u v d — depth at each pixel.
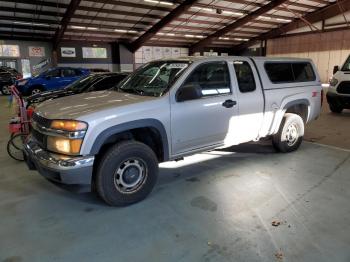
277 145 4.64
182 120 3.30
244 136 4.02
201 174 3.89
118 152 2.91
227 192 3.34
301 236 2.48
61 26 17.19
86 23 18.22
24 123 4.61
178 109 3.26
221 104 3.61
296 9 20.92
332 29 21.50
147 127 3.10
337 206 2.99
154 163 3.18
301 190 3.37
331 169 4.04
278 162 4.33
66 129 2.71
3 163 4.47
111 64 23.02
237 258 2.21
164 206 3.04
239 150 4.93
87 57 21.94
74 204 3.13
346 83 8.06
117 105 2.99
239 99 3.81
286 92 4.43
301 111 4.98
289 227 2.62
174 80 3.33
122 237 2.51
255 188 3.44
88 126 2.72
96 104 3.08
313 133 6.25
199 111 3.42
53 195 3.35
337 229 2.58
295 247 2.34
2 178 3.87
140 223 2.73
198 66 3.48
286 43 24.83
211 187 3.48
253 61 4.12
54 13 16.03
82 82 7.61
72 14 15.48
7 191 3.47
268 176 3.79
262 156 4.61
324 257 2.21
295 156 4.61
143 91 3.52
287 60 4.59
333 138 5.79
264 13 19.28
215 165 4.22
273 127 4.38
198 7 17.70
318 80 5.07
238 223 2.69
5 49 19.22
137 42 21.89
